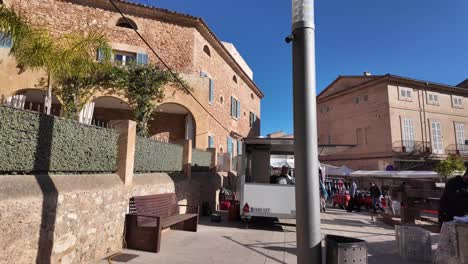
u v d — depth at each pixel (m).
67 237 5.22
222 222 11.62
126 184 7.23
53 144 5.35
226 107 25.16
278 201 10.50
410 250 6.83
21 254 4.29
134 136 7.70
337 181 26.83
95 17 17.42
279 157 14.50
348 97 37.31
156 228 6.82
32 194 4.53
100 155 6.71
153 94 15.33
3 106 4.36
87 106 13.41
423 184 11.86
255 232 9.81
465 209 6.23
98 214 6.12
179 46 19.08
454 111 35.91
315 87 3.37
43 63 9.09
